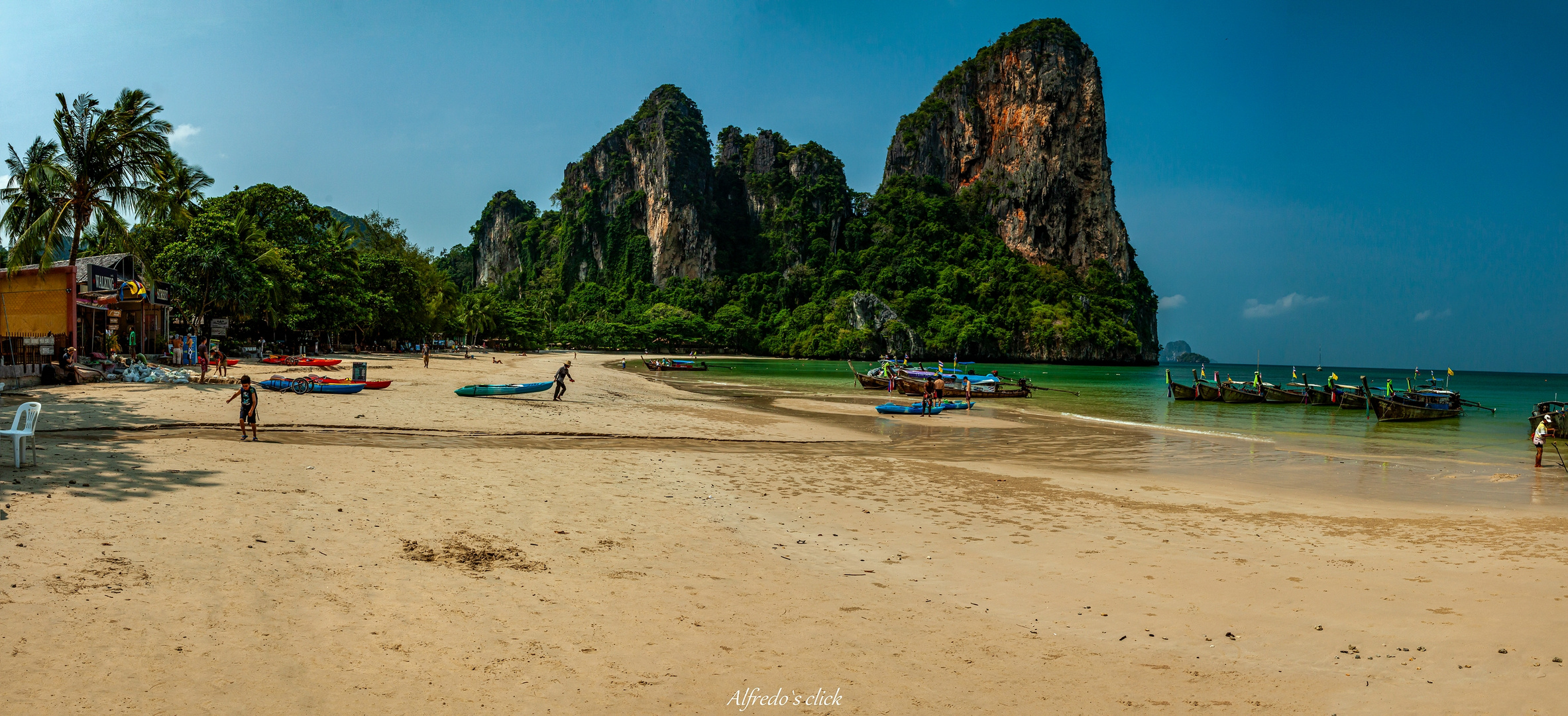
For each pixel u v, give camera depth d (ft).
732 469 52.95
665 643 19.88
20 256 100.78
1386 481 58.59
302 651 17.63
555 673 17.60
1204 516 42.45
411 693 16.07
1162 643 21.77
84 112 104.63
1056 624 23.20
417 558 25.68
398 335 304.71
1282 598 26.53
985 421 104.94
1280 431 101.19
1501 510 46.52
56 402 66.13
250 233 185.37
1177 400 161.79
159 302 130.72
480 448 56.54
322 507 31.86
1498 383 415.64
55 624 17.66
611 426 77.36
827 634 21.34
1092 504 44.98
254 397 50.67
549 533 30.78
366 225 351.46
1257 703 17.83
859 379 186.39
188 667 16.34
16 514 26.30
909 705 17.01
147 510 28.50
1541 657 21.16
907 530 36.06
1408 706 17.87
